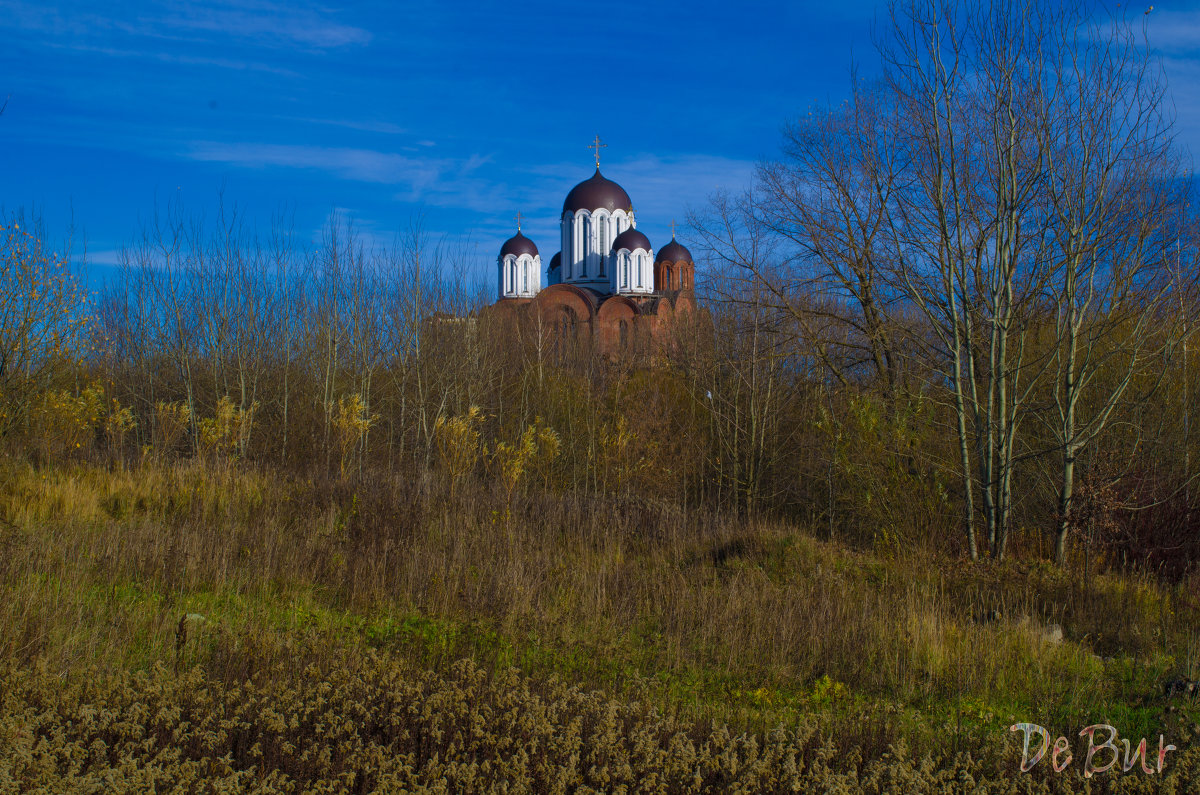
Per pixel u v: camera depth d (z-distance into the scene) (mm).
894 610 8594
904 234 15320
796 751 4672
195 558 8492
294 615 7469
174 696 4719
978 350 15586
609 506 15242
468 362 26625
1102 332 13242
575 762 4254
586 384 25281
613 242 54625
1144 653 8062
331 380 23859
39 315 14766
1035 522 15258
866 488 15750
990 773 4742
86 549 8734
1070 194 13102
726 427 21250
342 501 12570
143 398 23062
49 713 4168
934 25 14023
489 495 14906
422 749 4496
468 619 7633
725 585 10086
